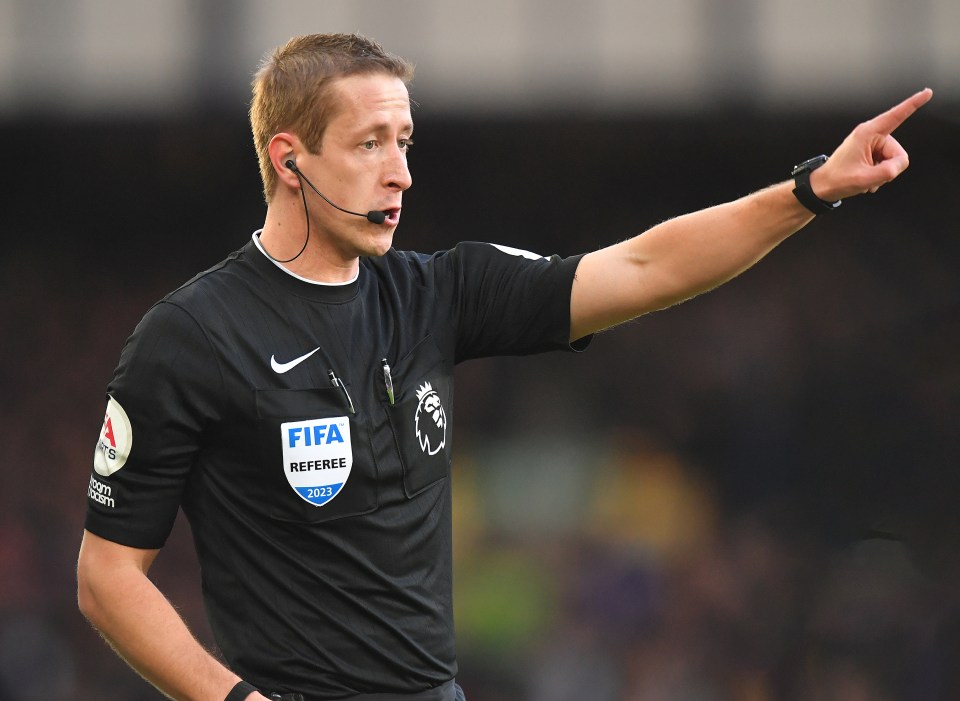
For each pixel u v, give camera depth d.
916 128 32.44
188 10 28.95
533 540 31.86
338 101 8.30
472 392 33.97
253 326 8.33
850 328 34.41
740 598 30.66
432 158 35.28
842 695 28.89
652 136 32.38
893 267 34.66
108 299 35.78
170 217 35.91
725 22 29.17
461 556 31.45
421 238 36.16
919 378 33.69
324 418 8.25
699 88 29.41
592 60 29.23
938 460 32.81
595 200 36.03
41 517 32.81
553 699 29.27
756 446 33.50
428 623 8.45
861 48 29.03
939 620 29.42
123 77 29.03
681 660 29.61
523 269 9.24
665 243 8.82
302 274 8.55
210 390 8.13
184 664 8.00
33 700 29.28
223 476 8.31
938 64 28.88
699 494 32.81
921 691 28.56
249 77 28.88
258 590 8.24
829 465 33.25
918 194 34.59
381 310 8.82
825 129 31.28
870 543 31.59
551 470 33.09
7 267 35.56
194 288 8.38
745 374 34.19
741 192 35.44
